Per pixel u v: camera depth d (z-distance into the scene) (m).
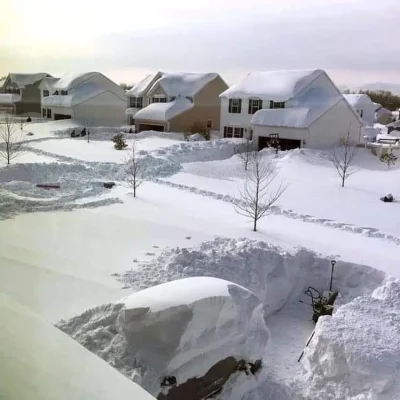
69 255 9.77
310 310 10.27
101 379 3.92
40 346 4.40
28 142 27.09
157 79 42.38
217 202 16.25
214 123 39.97
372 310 8.02
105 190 17.47
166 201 16.12
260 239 12.18
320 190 18.88
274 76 34.19
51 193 16.09
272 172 22.61
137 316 5.80
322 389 6.77
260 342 6.64
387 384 6.23
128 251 10.51
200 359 5.72
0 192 14.70
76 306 7.27
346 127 30.88
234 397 6.09
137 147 28.38
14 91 19.36
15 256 9.08
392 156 27.66
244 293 6.53
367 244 12.23
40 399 3.54
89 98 36.97
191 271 9.17
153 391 5.23
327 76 32.75
